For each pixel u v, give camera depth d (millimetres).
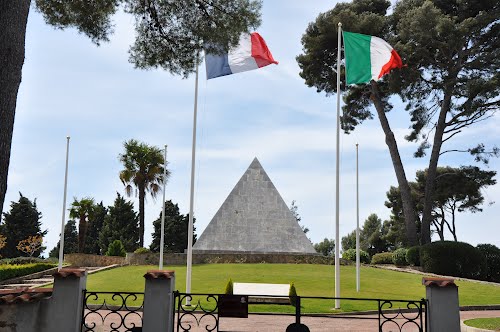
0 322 9492
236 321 15367
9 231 56031
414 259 33312
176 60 14266
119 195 60312
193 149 18062
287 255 34594
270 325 14656
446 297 9383
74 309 9555
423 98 37188
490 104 34938
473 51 35219
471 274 31109
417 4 36688
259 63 17781
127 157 45000
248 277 25438
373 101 38406
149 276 9680
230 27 13844
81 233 41750
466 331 13422
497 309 19734
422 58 34938
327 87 39656
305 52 38344
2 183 8852
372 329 14328
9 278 26641
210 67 17875
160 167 45500
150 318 9523
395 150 37688
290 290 17656
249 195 38844
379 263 38469
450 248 31188
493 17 33094
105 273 28141
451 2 36344
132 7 13672
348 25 34625
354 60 18219
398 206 51688
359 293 21344
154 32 13977
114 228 58969
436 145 36625
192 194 17812
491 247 33531
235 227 37719
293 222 38344
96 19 13398
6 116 8992
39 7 13281
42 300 9578
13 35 9203
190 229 17641
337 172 17938
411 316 17109
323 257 34781
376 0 38969
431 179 36625
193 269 29062
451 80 33844
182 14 13727
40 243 56188
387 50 18188
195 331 13484
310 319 16078
